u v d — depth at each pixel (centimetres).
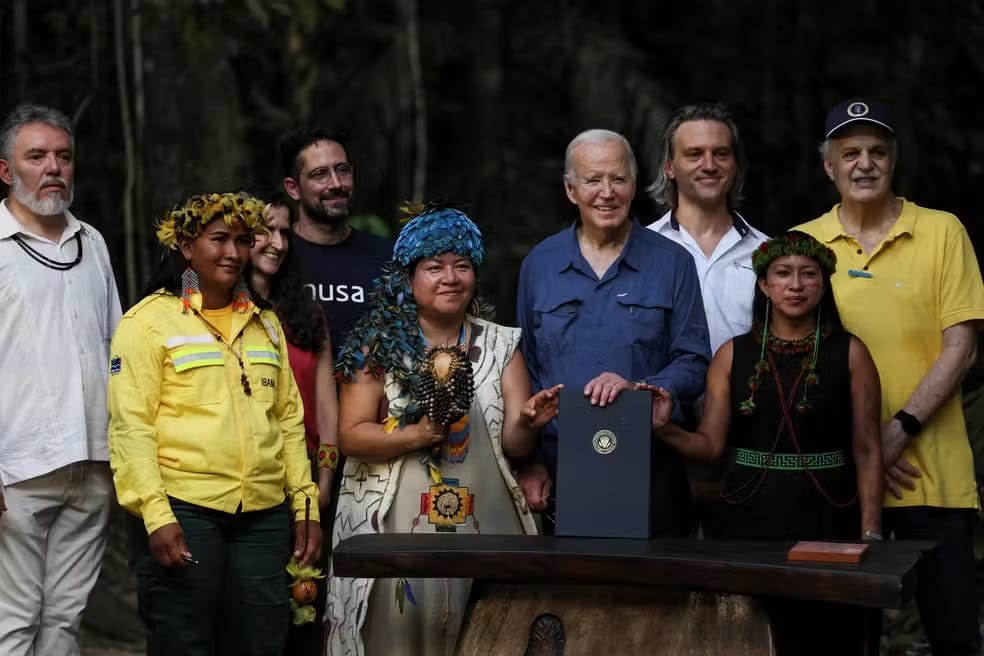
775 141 1509
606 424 550
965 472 640
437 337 618
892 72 1507
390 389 610
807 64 1512
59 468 633
